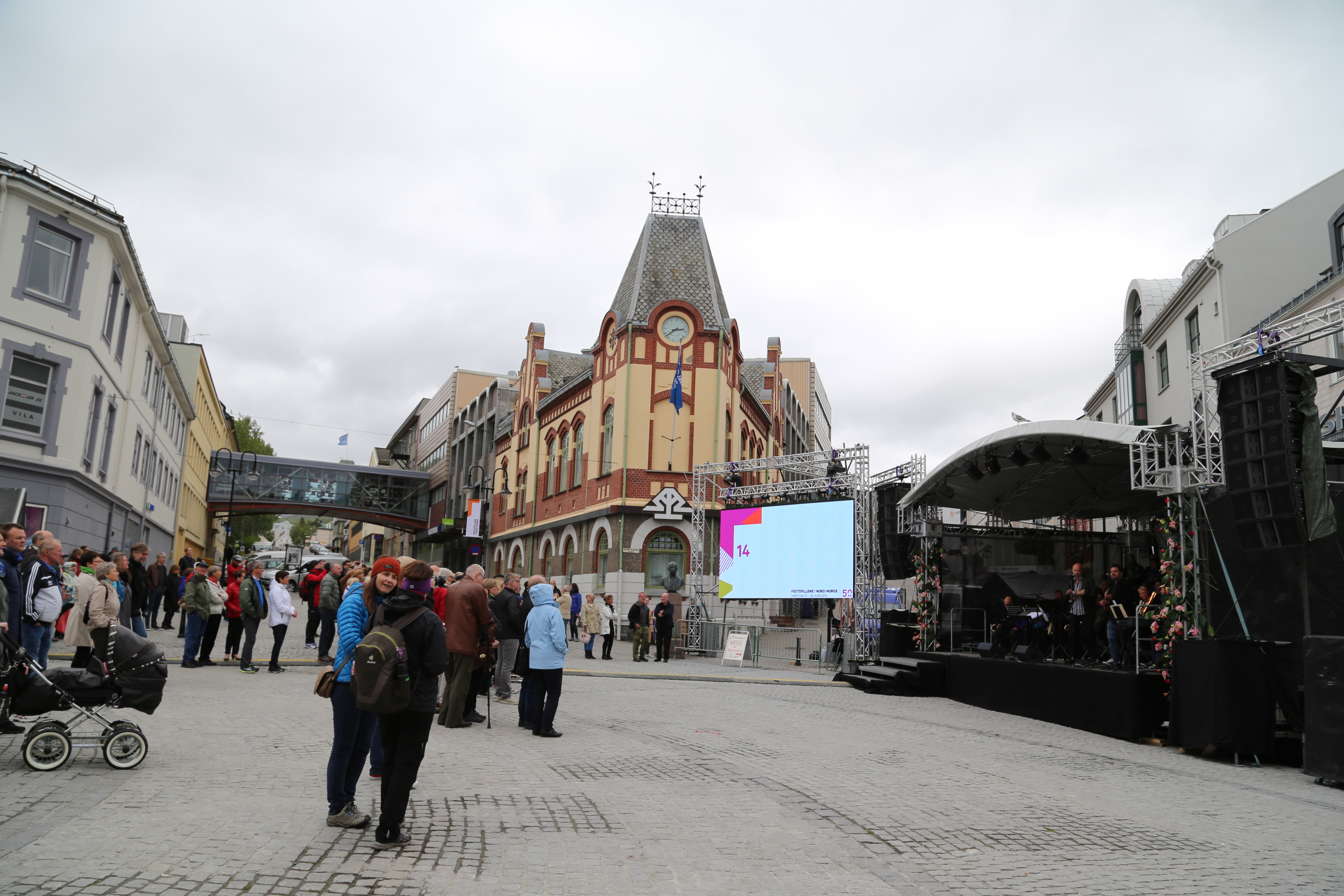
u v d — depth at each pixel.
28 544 17.98
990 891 5.59
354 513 66.00
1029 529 24.00
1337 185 25.83
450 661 11.19
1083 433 14.81
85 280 22.77
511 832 6.24
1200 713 11.93
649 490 31.33
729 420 33.28
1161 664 13.66
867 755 10.66
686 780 8.45
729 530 26.53
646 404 31.73
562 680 17.56
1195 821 7.95
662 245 34.06
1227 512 12.62
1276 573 12.02
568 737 10.74
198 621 16.19
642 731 11.56
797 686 19.86
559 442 38.09
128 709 10.55
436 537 58.03
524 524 41.53
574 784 7.99
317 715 11.09
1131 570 17.98
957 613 23.02
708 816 7.05
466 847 5.82
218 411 65.00
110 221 23.06
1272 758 11.60
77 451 22.50
